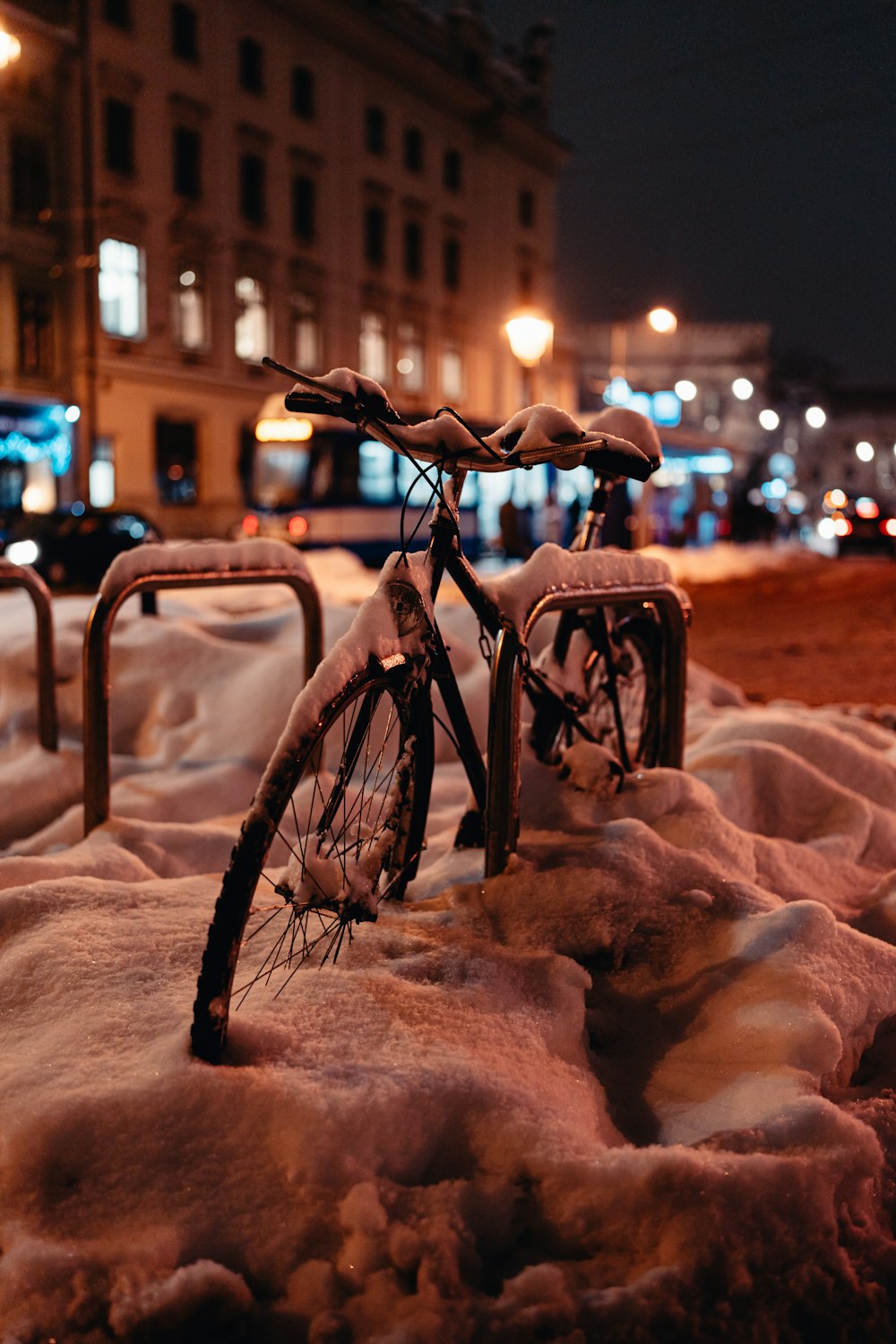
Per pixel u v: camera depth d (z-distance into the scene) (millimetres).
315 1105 1949
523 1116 2035
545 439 2674
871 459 85500
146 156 32125
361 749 2551
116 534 19469
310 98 37469
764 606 19531
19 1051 2172
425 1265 1766
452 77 42219
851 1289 1855
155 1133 1950
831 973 2523
